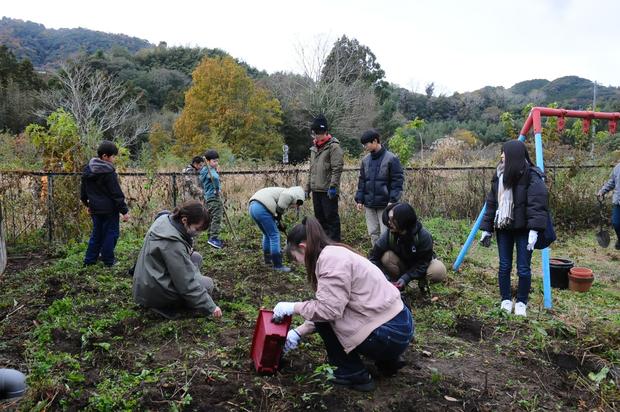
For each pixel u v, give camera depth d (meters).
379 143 6.74
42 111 29.42
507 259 5.16
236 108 35.16
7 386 2.40
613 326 4.46
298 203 6.16
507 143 4.95
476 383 3.50
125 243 7.38
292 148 38.44
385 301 3.07
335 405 3.06
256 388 3.16
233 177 10.08
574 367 3.90
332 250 3.07
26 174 7.61
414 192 11.08
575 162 11.46
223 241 8.01
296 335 3.29
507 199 4.91
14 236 7.55
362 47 40.78
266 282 5.84
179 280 4.11
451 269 7.12
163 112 44.19
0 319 4.38
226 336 4.02
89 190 5.93
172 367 3.40
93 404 2.90
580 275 6.67
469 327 4.62
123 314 4.31
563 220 11.02
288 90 38.06
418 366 3.68
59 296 4.98
